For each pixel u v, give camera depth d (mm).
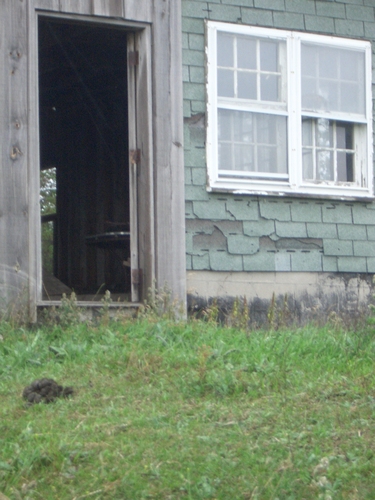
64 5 8891
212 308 9297
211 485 4605
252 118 10195
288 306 10117
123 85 12602
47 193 23266
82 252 14172
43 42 11438
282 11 10383
